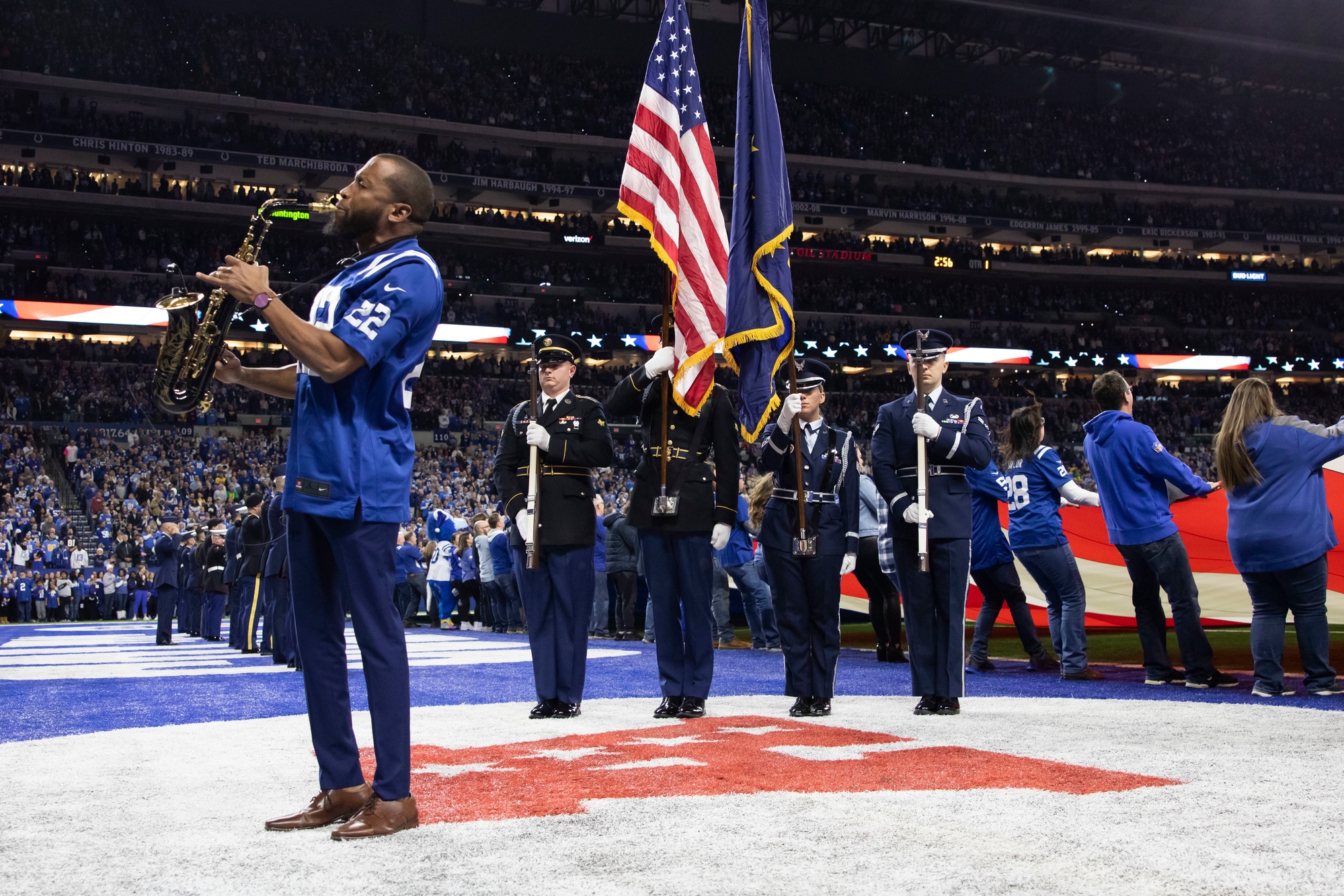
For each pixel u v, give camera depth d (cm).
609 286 4794
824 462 625
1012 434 855
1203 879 244
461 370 4372
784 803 334
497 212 4581
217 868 264
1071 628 824
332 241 4350
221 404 3881
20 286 3866
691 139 704
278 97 4312
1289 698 646
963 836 287
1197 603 739
